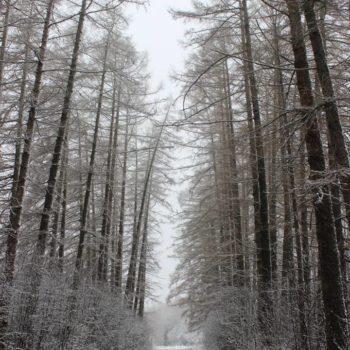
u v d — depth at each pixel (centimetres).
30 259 953
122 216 2155
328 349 624
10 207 963
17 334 789
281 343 817
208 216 2088
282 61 1016
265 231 1068
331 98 642
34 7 1080
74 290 1034
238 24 1085
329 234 654
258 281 1072
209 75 1220
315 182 595
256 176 1234
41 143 1409
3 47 1056
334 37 945
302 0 719
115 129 1812
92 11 1158
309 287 793
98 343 1167
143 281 2589
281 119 986
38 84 1054
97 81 1513
